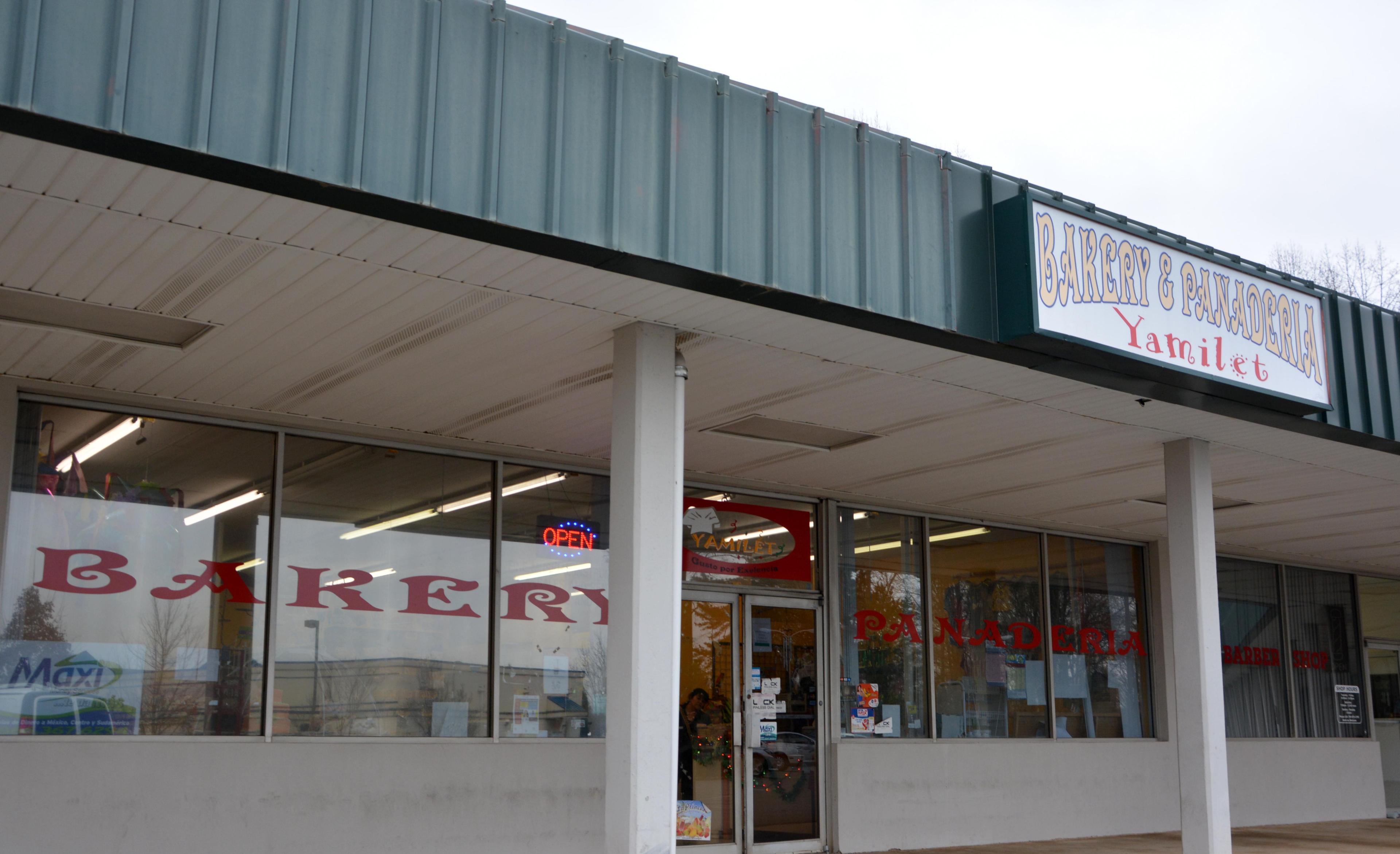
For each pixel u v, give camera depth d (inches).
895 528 459.2
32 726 277.1
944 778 447.2
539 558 363.6
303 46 172.1
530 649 355.9
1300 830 555.2
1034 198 246.1
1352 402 321.1
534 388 289.0
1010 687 482.3
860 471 392.5
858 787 421.4
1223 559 594.6
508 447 356.5
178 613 299.9
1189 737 331.3
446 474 350.6
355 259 202.4
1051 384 279.4
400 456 343.6
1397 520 480.4
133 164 165.9
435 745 328.5
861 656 438.6
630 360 237.9
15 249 199.9
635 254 199.8
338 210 181.5
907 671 450.3
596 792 355.9
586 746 356.8
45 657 281.1
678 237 205.5
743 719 400.5
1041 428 325.7
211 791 291.9
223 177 169.0
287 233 191.6
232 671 304.5
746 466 384.8
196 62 163.2
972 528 484.4
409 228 187.9
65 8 154.7
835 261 224.7
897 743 436.5
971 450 357.1
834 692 423.8
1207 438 335.9
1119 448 350.9
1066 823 482.6
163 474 303.9
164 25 161.3
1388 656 664.4
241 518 313.1
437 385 287.3
